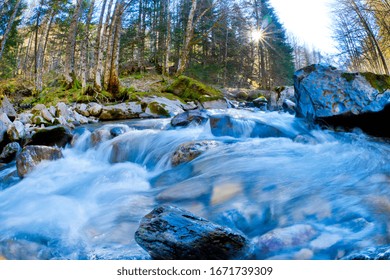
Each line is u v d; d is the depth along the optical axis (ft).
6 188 15.56
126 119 34.37
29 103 49.55
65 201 12.91
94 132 23.07
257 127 20.42
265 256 7.74
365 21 62.08
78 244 9.06
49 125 28.12
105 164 19.43
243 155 15.51
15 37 93.09
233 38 94.12
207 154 16.16
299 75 20.65
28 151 17.69
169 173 15.55
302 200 10.37
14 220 10.96
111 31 46.34
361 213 9.12
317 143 17.24
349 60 72.02
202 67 86.58
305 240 7.97
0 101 30.17
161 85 58.90
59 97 46.91
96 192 13.85
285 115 24.70
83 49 56.54
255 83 121.70
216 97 39.78
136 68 85.30
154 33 98.22
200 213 10.48
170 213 8.10
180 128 23.99
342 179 11.86
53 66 114.93
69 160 19.61
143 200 12.32
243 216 10.00
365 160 13.79
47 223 10.58
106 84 45.70
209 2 79.77
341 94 18.17
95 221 10.62
